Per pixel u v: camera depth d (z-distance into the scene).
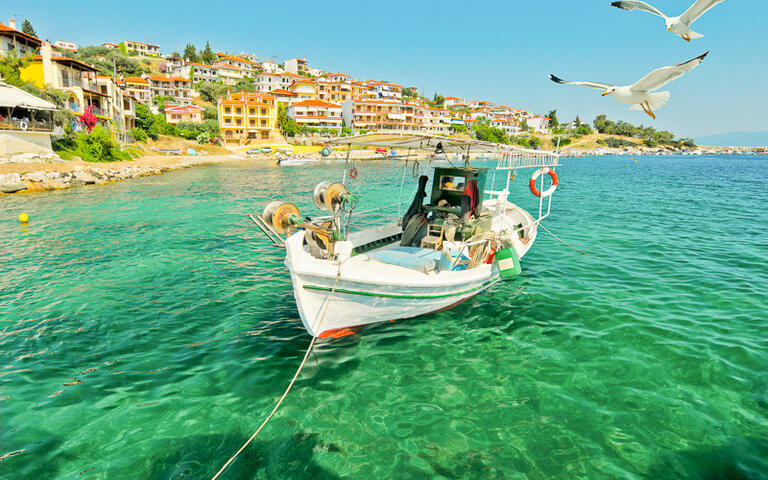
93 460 5.20
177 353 7.71
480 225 10.56
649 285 11.02
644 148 167.12
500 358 7.52
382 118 98.44
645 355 7.54
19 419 5.90
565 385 6.71
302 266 7.05
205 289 10.93
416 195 10.96
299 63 146.50
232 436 5.64
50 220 19.81
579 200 27.89
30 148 36.00
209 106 98.62
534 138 130.00
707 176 50.56
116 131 52.62
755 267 12.32
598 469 5.05
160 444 5.48
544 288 10.87
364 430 5.75
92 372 7.09
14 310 9.54
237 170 52.62
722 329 8.41
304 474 5.02
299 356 7.59
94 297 10.33
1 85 36.97
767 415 5.92
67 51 111.56
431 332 8.45
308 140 85.50
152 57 142.62
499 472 5.04
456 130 103.44
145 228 18.34
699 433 5.60
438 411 6.13
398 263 8.80
